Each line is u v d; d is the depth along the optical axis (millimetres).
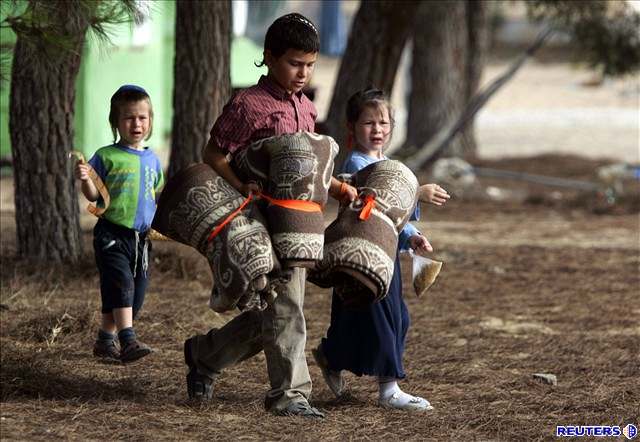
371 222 12477
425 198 13328
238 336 13359
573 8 38031
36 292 19875
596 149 57062
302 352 12883
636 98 83812
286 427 12664
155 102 49219
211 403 13727
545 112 75438
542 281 24016
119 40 43531
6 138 37812
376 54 30797
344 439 12461
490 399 14578
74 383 14656
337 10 93125
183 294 20516
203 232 11938
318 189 12000
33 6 14852
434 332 18844
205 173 12219
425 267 13547
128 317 15477
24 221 21516
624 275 24922
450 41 47125
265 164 12094
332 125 31688
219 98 23484
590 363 16719
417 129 47750
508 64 100438
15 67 18672
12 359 15383
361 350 13359
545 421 13523
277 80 12383
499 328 19266
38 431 12492
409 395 13844
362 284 12641
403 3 29938
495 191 40750
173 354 16562
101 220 15586
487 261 26484
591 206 38094
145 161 15609
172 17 49469
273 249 11891
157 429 12680
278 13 25266
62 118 21359
